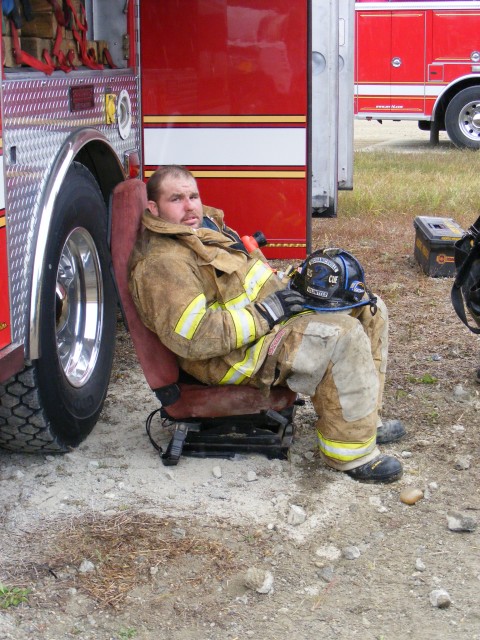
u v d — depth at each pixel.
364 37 14.34
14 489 3.59
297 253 6.21
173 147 6.09
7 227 3.19
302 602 2.93
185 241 3.46
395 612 2.88
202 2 5.86
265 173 6.10
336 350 3.47
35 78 3.45
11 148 3.22
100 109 4.36
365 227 8.43
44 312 3.47
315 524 3.35
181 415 3.75
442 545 3.24
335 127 7.45
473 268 4.36
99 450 3.94
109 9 4.98
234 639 2.75
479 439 4.07
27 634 2.77
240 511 3.43
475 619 2.84
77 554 3.15
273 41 5.90
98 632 2.78
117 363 5.06
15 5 3.37
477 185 10.43
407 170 11.87
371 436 3.65
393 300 6.19
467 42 13.97
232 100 6.00
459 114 14.48
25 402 3.48
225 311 3.42
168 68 5.96
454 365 4.99
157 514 3.40
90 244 4.07
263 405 3.70
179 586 2.99
